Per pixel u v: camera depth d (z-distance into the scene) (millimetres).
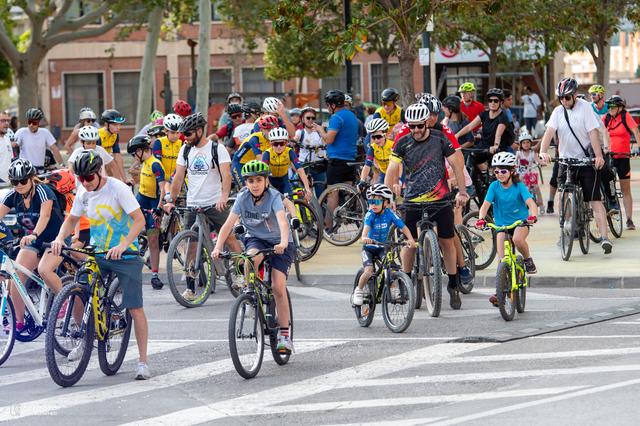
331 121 41469
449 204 27891
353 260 37969
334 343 24984
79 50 127312
